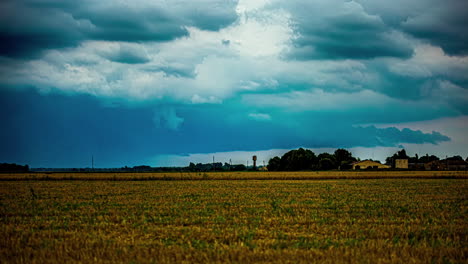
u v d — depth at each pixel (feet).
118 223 71.72
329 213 81.61
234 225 67.31
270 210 86.94
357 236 57.82
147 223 71.05
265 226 66.64
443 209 88.79
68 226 68.23
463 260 45.09
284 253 47.47
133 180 233.76
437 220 71.87
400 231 61.31
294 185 175.32
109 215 82.12
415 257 45.62
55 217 78.79
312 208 90.74
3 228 65.92
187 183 197.16
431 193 129.90
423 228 63.87
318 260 44.27
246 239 55.77
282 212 83.87
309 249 50.37
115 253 47.85
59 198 119.03
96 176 248.11
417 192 134.21
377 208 90.27
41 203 104.83
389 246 50.31
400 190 143.13
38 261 44.70
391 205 95.61
